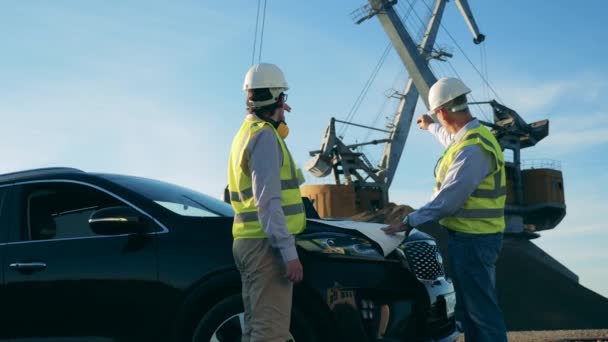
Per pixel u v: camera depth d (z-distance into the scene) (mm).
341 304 3564
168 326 3777
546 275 67812
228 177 3473
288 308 3326
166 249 3855
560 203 64688
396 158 59719
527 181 64000
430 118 4941
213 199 4707
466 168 3775
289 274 3145
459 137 3910
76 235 4102
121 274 3875
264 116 3387
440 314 3947
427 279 3877
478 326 3904
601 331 7227
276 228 3133
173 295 3766
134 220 3873
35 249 4102
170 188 4496
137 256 3885
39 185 4312
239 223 3340
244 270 3361
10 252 4133
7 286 4066
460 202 3785
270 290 3271
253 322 3293
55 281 3979
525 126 57062
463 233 3904
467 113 3961
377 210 58156
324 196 56594
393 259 3775
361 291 3615
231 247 3752
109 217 3822
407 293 3734
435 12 59438
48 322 3982
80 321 3928
